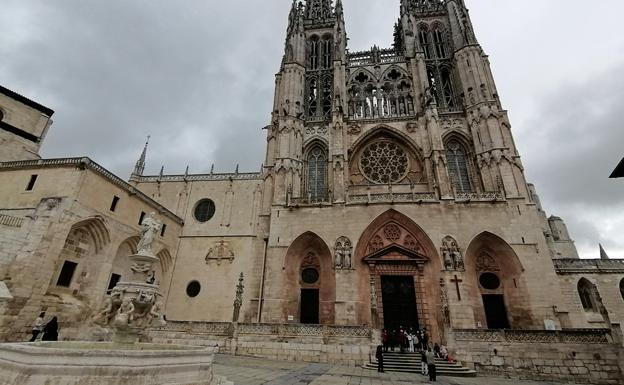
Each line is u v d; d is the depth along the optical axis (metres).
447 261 31.30
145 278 13.00
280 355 24.45
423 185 38.56
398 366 22.31
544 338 21.89
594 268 33.72
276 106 47.97
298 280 35.25
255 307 35.22
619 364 20.42
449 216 33.72
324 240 34.94
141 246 13.52
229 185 43.56
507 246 31.89
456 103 44.22
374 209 35.59
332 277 34.06
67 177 27.28
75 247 27.41
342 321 30.59
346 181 39.25
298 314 33.69
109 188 30.47
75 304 26.34
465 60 43.59
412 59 46.38
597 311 32.06
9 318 21.77
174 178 45.16
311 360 23.86
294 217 36.72
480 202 33.81
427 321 31.00
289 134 42.34
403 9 53.34
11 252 23.55
